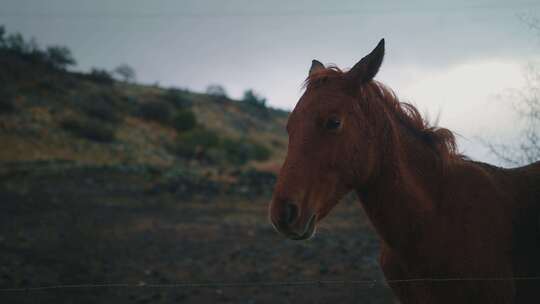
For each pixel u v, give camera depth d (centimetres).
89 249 1017
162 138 4862
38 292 699
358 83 259
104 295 697
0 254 923
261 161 4819
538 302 271
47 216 1461
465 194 272
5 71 5000
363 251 957
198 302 668
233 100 8344
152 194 2014
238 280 784
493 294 259
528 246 276
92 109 4791
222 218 1513
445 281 261
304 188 243
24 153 3300
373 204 272
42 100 4650
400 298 290
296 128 255
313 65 305
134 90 6669
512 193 286
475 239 263
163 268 867
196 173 2564
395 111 283
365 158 257
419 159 276
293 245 1051
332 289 705
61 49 6359
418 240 266
